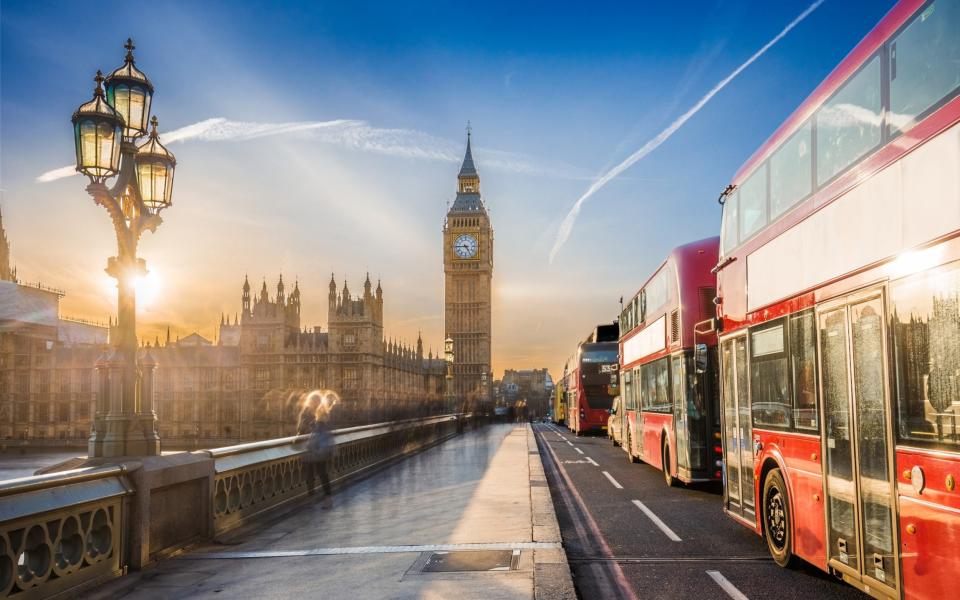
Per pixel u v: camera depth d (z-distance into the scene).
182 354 151.50
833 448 6.84
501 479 17.31
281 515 12.38
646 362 19.61
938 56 5.05
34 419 147.00
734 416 10.42
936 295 5.05
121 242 9.38
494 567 8.08
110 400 8.97
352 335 148.25
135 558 8.07
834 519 6.85
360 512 12.60
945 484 4.94
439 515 11.99
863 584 6.21
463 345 181.38
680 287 14.99
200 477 9.68
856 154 6.37
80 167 8.80
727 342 10.77
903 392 5.50
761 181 9.05
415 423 28.97
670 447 16.22
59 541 6.86
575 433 50.34
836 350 6.75
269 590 7.30
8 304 146.50
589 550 10.11
